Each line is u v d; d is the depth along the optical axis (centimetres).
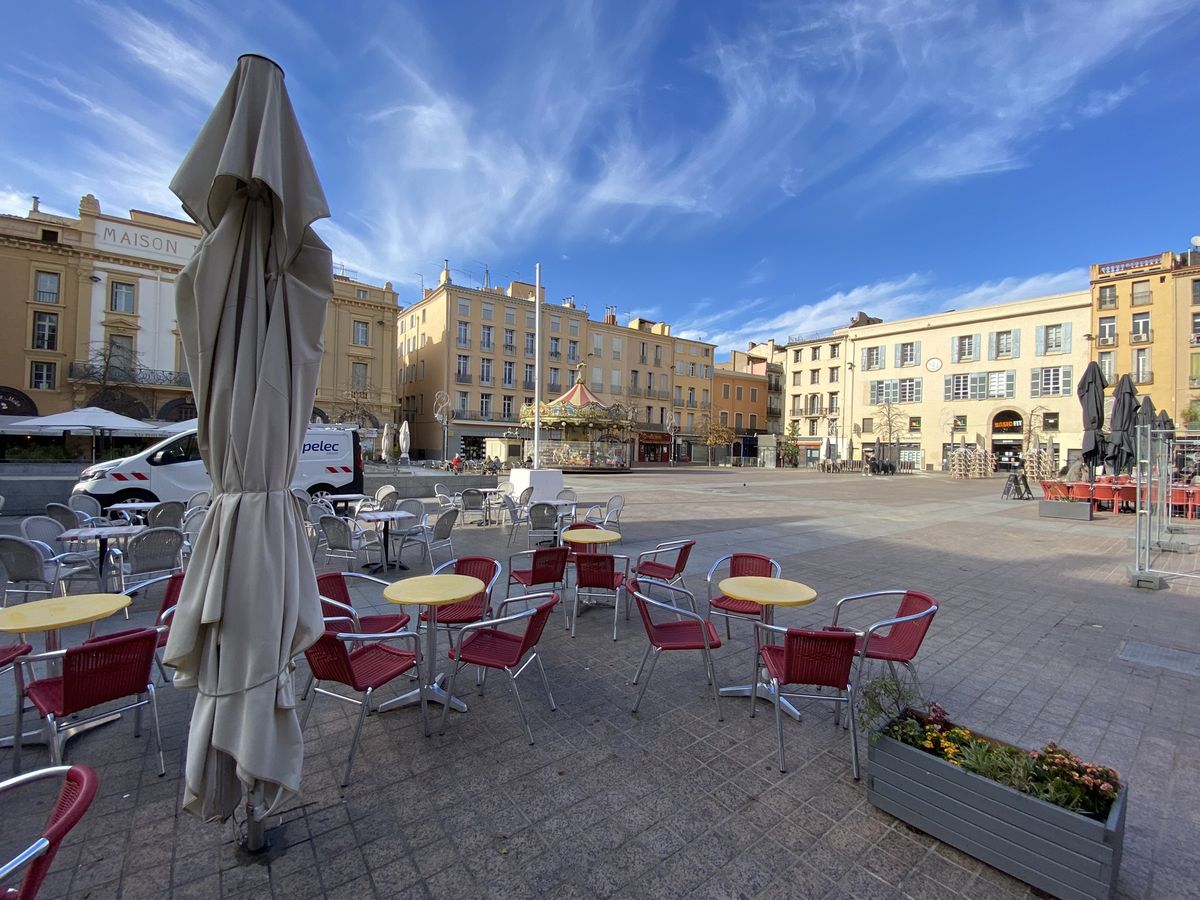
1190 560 908
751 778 288
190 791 217
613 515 905
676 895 212
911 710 271
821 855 233
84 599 336
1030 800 214
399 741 321
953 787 234
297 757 232
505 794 272
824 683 296
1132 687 404
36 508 1148
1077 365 4134
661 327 6009
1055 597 657
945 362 4781
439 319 4584
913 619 328
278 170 210
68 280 3120
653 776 289
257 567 220
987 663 448
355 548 702
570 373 5169
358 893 211
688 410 6153
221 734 215
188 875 219
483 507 1174
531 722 344
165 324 3353
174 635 217
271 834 242
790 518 1338
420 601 338
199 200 211
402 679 407
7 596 521
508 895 211
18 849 232
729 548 925
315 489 1295
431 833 245
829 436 5512
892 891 215
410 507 834
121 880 216
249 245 223
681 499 1777
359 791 273
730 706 369
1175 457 1625
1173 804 272
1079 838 203
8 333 2984
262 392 222
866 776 274
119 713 314
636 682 402
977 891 215
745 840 242
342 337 3975
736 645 479
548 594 368
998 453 4509
